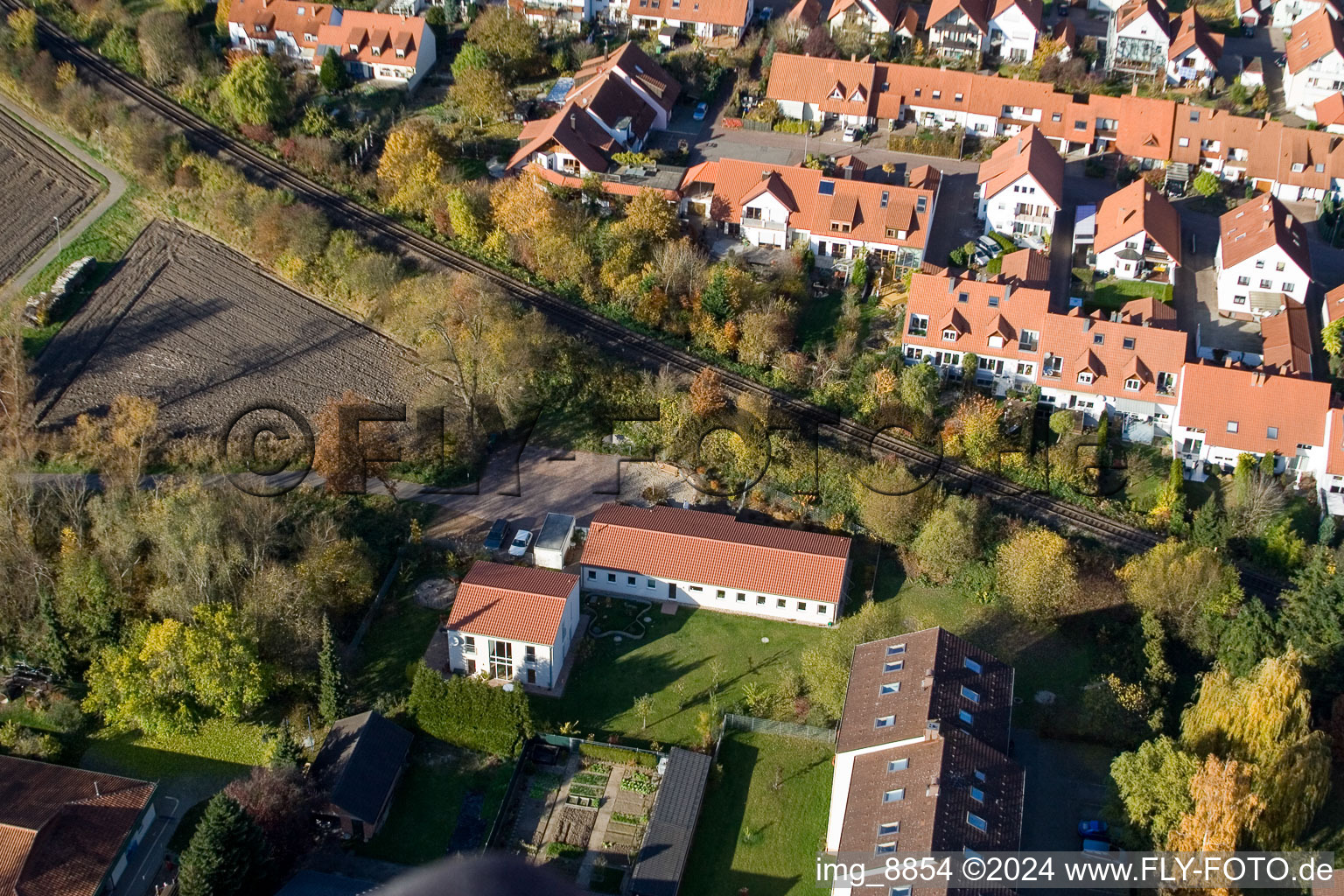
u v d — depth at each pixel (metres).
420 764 96.50
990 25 184.75
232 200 148.38
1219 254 148.62
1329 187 158.62
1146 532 117.56
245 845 83.00
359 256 141.50
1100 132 168.25
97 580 102.12
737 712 100.50
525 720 95.81
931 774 83.00
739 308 136.62
